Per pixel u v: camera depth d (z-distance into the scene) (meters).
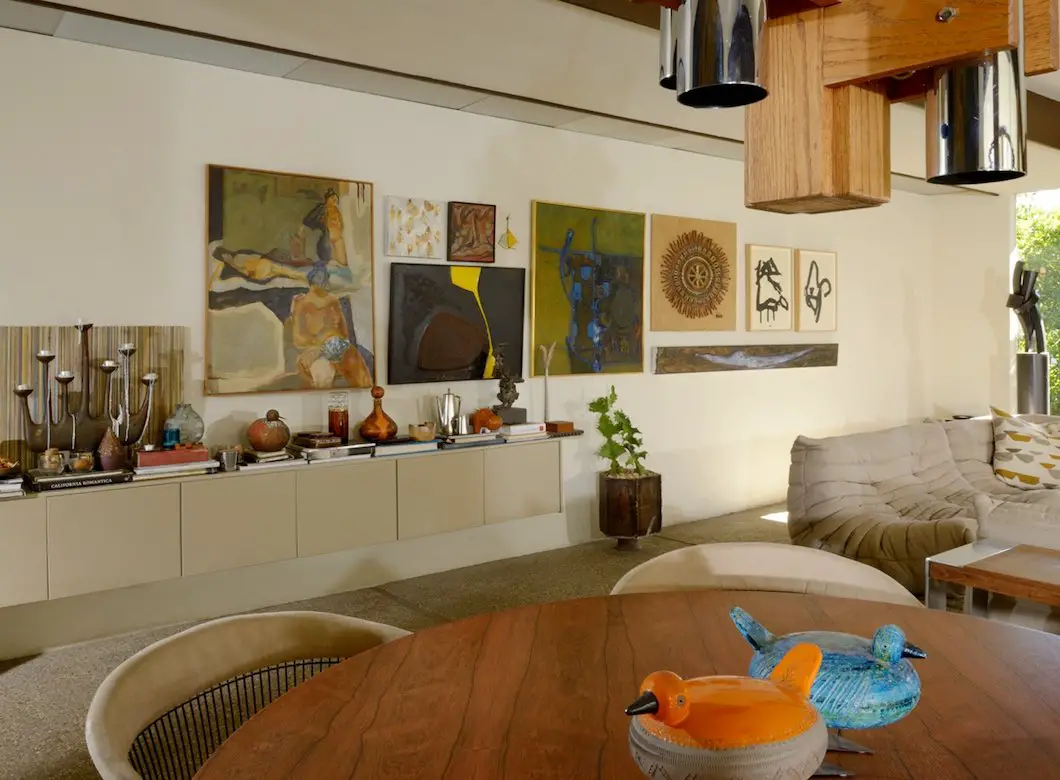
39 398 3.67
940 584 2.76
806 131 0.85
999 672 1.27
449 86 4.39
